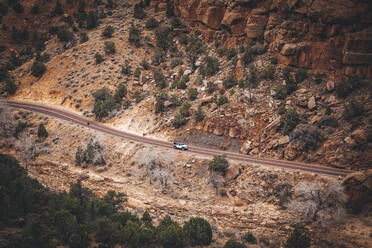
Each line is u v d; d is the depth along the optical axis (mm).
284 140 67375
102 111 93812
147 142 78812
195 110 82812
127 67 111750
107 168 74000
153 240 39844
